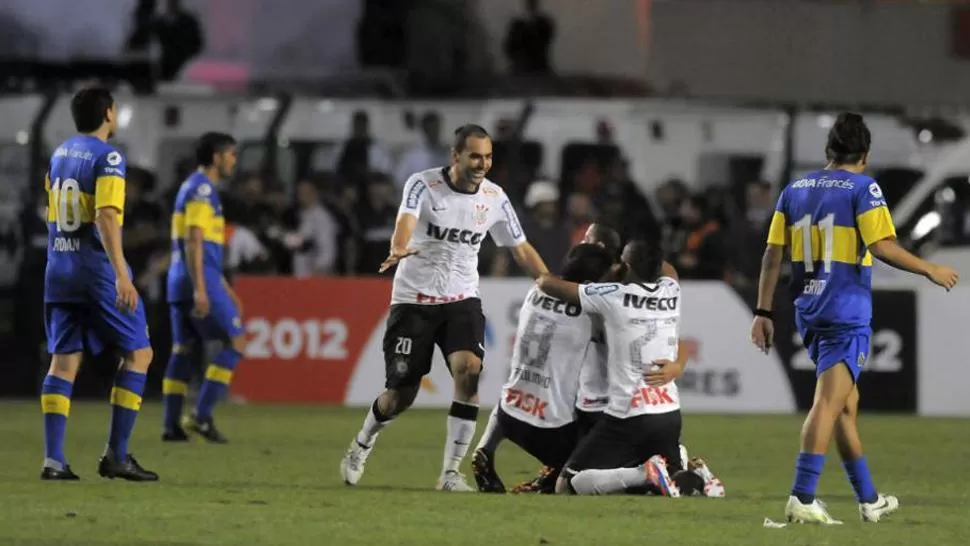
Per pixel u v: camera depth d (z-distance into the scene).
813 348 29.41
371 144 72.50
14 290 64.56
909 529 28.92
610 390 34.09
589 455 33.97
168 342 62.94
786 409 60.81
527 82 74.94
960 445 49.06
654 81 75.69
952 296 61.53
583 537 27.12
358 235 67.62
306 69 74.94
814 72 76.44
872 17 76.56
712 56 76.00
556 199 66.00
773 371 60.94
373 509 30.56
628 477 33.69
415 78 74.81
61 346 34.44
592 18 75.38
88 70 73.75
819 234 29.05
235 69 74.62
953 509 32.81
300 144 73.31
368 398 61.34
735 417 58.62
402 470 39.75
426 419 55.72
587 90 75.38
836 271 28.97
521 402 34.78
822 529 28.47
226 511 29.72
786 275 61.12
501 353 60.22
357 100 74.00
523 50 75.00
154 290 62.94
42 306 64.44
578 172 71.50
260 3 74.50
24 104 72.38
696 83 75.88
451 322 34.47
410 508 30.77
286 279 61.75
